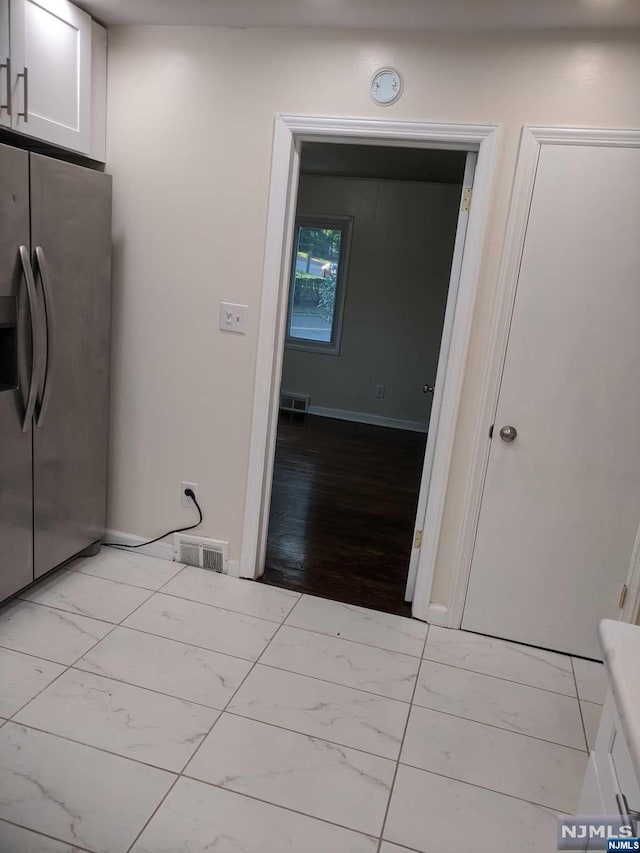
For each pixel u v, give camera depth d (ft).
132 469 9.61
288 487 14.02
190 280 8.73
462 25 7.11
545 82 7.13
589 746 6.63
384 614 8.87
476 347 7.88
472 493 8.20
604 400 7.56
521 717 6.99
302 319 21.54
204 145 8.30
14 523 7.60
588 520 7.89
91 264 8.30
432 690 7.30
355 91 7.68
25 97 7.00
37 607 8.16
